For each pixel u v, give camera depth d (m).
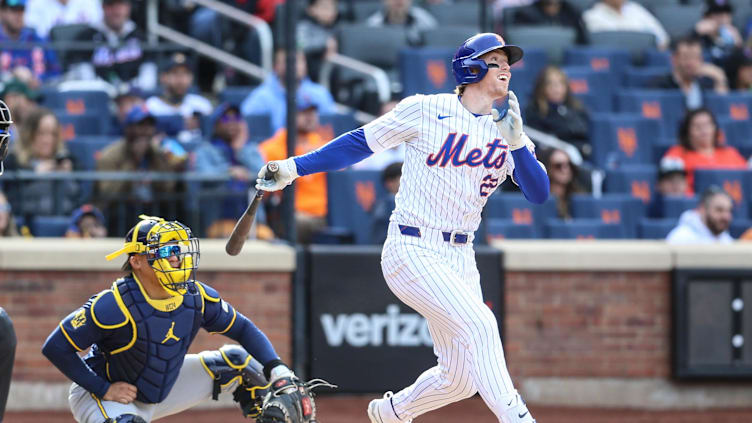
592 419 30.81
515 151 18.77
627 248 32.47
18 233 34.81
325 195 38.41
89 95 42.56
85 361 19.94
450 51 44.16
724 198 35.84
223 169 36.47
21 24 45.16
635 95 46.06
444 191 19.14
